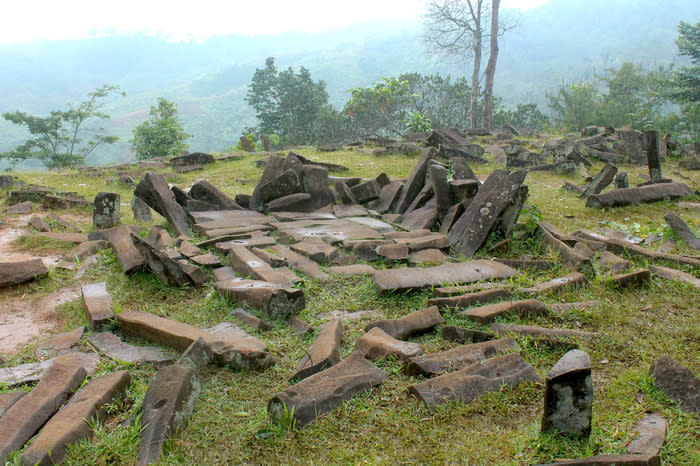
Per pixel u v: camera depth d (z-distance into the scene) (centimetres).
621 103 4084
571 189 1121
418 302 495
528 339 407
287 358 387
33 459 263
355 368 358
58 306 491
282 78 4562
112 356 381
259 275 510
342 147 1950
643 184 1068
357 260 612
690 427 306
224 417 318
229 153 1789
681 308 481
